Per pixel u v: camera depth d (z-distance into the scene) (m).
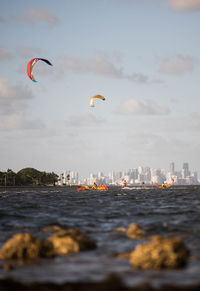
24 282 17.67
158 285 16.88
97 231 34.91
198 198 108.06
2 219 46.62
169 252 20.80
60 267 20.80
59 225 40.00
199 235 31.62
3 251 23.88
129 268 20.41
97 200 101.38
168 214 51.84
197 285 16.83
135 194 156.38
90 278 18.31
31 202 91.88
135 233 32.47
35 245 24.00
